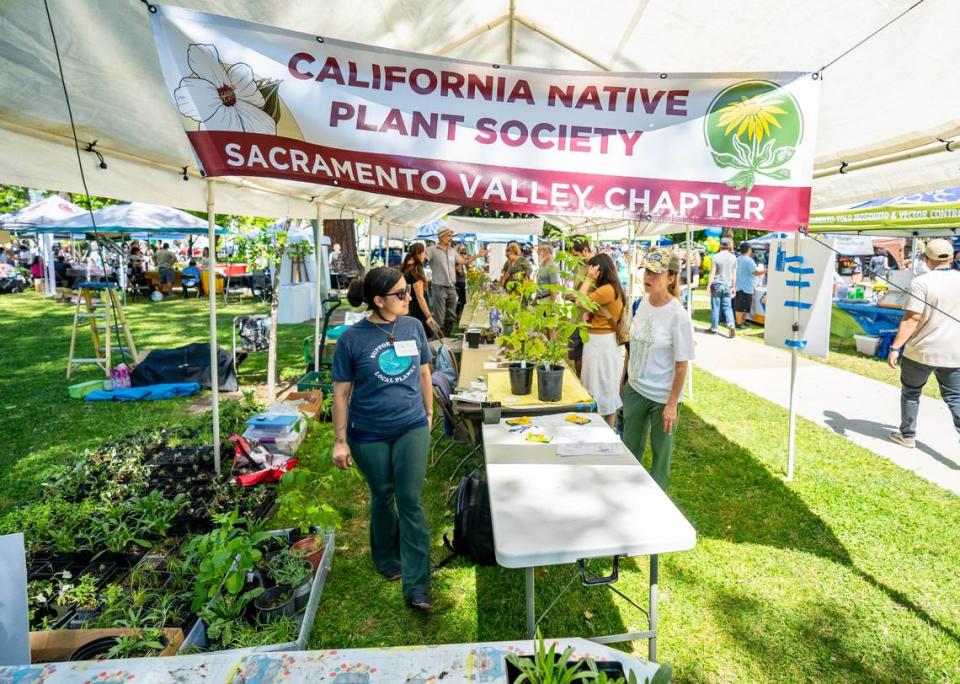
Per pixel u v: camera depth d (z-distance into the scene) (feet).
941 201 20.01
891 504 12.50
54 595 8.69
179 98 6.16
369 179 6.49
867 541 11.10
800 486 13.51
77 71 6.89
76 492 12.03
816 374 25.23
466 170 6.61
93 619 8.13
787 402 20.77
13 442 17.10
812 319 13.16
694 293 63.77
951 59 6.91
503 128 6.59
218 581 8.14
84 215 29.43
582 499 6.98
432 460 15.53
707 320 42.91
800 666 8.06
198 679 4.59
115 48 6.74
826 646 8.43
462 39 9.03
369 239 28.55
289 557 9.21
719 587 9.83
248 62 6.21
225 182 12.73
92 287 24.45
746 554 10.79
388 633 8.80
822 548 10.93
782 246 14.23
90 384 22.61
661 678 4.06
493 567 10.43
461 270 46.29
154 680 4.58
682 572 10.27
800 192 6.72
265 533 8.68
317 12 7.56
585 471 7.80
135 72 7.23
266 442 14.60
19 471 14.88
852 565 10.36
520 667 4.39
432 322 24.63
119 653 6.95
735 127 6.64
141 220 29.81
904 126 8.25
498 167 6.62
